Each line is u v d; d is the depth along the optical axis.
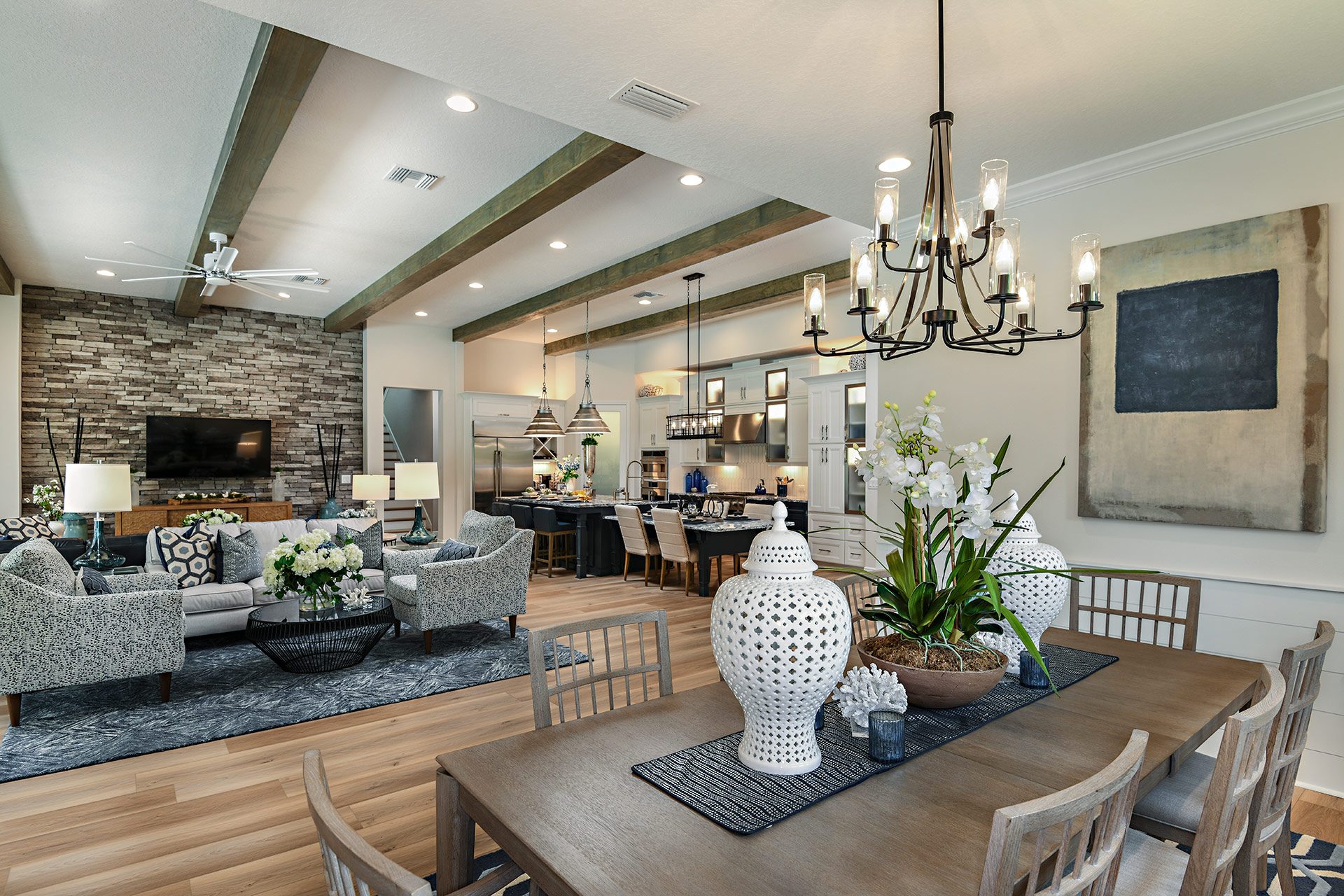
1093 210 3.34
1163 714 1.67
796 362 8.50
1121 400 3.22
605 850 1.07
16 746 3.16
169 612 3.69
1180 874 1.43
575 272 6.49
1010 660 2.05
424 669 4.29
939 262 1.79
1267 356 2.82
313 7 2.14
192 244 5.61
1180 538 3.09
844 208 3.90
